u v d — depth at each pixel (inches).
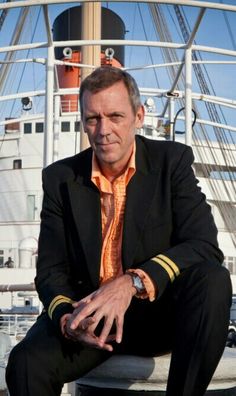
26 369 88.8
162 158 103.3
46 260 106.0
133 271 90.7
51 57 348.8
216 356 85.2
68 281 104.9
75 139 753.6
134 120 99.8
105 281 101.6
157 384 102.2
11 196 783.7
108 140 97.3
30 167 785.6
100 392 106.6
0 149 800.9
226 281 86.7
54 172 108.6
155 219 100.5
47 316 100.1
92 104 96.4
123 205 101.9
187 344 84.4
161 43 354.3
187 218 99.1
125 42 348.8
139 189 101.0
